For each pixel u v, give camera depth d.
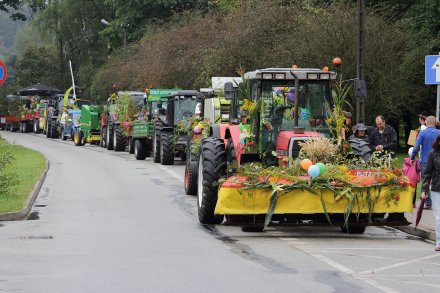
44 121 73.44
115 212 19.66
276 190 15.15
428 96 43.91
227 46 43.47
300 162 15.58
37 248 14.10
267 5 44.09
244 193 15.26
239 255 13.42
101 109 52.97
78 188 25.80
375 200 15.33
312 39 37.31
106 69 72.69
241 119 18.20
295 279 11.27
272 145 17.17
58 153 45.59
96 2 91.88
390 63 39.03
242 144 17.03
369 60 38.44
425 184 14.66
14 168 32.06
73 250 13.89
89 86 87.25
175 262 12.68
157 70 54.50
